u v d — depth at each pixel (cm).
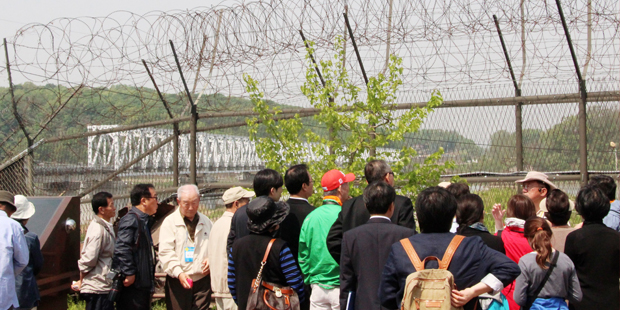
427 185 597
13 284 432
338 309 409
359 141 613
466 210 407
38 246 485
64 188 835
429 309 270
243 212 445
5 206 465
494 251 302
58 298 552
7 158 840
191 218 523
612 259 380
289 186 454
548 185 534
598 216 394
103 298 520
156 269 648
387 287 303
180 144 803
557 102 632
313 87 642
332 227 398
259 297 372
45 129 831
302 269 425
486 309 367
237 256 390
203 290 522
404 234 341
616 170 620
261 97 633
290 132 624
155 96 786
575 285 368
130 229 498
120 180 823
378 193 352
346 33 680
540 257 361
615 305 378
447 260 292
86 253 517
